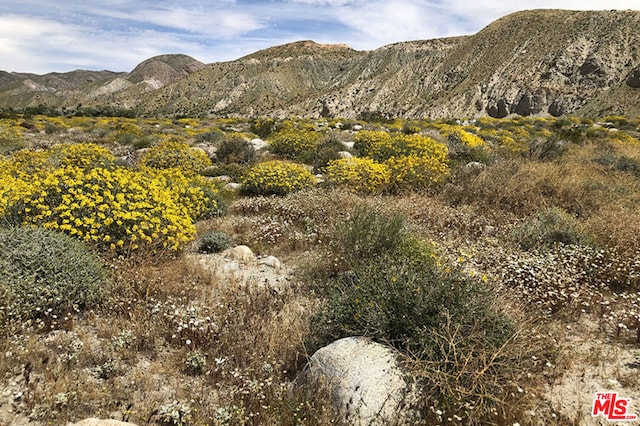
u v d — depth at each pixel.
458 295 3.91
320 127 38.28
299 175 12.69
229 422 3.12
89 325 4.54
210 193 10.04
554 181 9.98
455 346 3.43
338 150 18.31
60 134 28.50
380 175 11.52
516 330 3.77
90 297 4.75
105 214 6.27
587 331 4.54
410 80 132.75
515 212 9.18
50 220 6.07
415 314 3.82
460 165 13.32
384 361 3.47
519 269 5.54
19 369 3.58
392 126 38.47
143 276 5.32
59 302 4.52
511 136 29.77
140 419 3.21
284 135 21.34
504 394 3.26
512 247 6.89
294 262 6.93
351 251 6.00
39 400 3.26
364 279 4.46
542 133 31.53
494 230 8.01
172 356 4.07
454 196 10.24
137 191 6.87
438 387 3.35
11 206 6.18
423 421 3.13
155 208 6.68
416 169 11.80
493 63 109.31
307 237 7.72
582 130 30.36
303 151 19.33
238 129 38.97
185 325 4.22
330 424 3.06
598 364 3.89
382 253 5.61
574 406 3.35
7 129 25.20
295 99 174.88
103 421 2.90
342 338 3.91
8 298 4.16
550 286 5.23
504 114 93.19
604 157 14.97
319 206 9.34
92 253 5.49
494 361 3.46
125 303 4.83
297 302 5.20
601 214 8.15
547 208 8.42
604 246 6.57
